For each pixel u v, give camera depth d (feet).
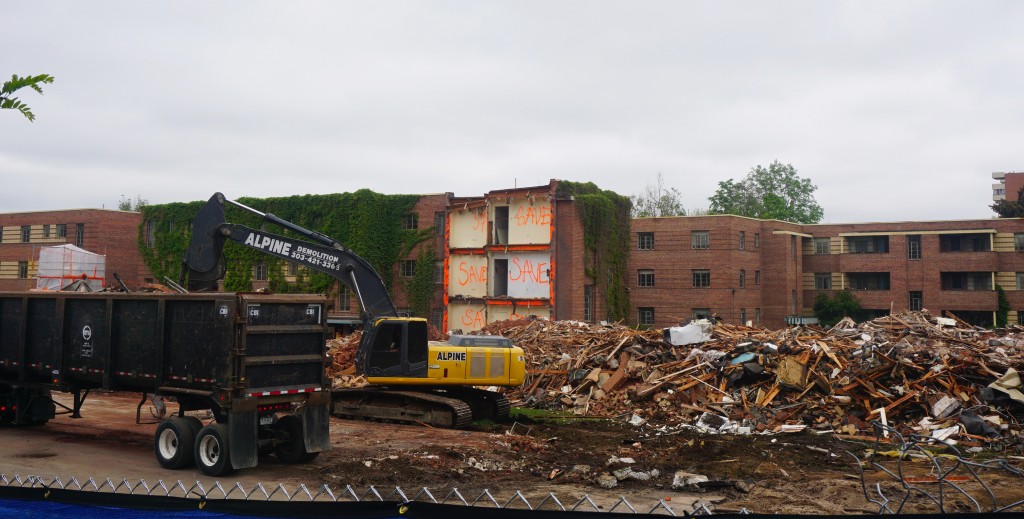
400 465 45.55
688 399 70.69
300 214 177.27
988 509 35.58
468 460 47.24
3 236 215.10
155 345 44.70
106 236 200.44
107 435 55.42
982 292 179.52
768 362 70.85
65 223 203.82
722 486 41.42
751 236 185.26
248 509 23.43
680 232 180.75
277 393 43.34
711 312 176.45
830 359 69.62
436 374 62.75
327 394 46.16
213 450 42.93
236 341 41.52
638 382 75.77
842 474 45.32
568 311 142.00
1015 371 61.00
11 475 41.86
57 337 49.65
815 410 64.75
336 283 172.24
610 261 156.25
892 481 42.27
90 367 47.96
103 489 38.42
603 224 152.25
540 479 43.34
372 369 61.46
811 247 201.05
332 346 94.12
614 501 38.24
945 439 56.54
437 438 57.06
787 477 44.34
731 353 73.51
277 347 43.78
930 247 186.19
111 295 46.78
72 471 43.37
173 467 43.93
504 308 146.41
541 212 143.74
